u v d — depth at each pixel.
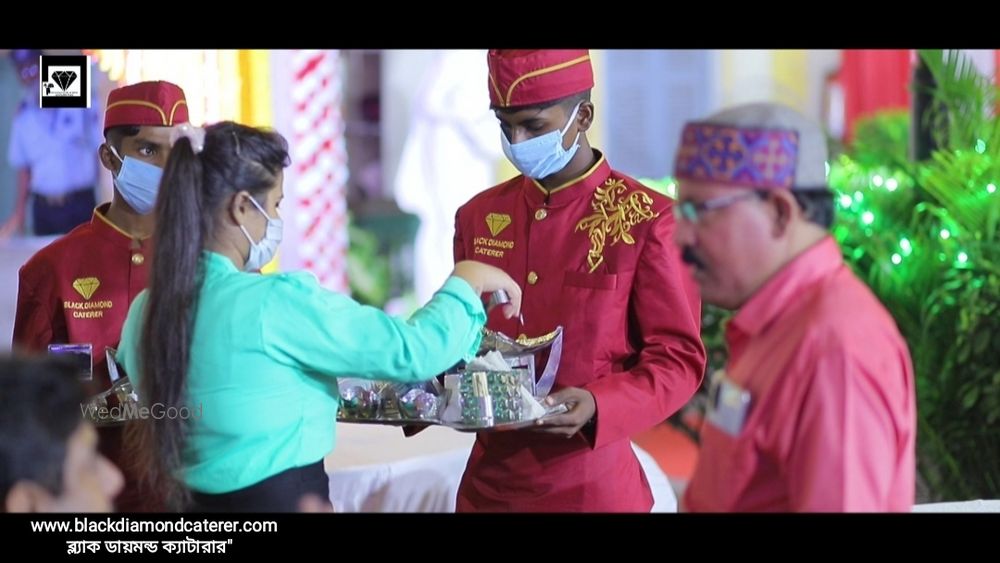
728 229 2.00
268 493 2.38
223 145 2.38
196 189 2.35
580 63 2.76
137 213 3.19
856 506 1.89
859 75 7.75
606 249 2.80
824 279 1.97
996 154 5.01
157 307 2.33
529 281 2.88
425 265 9.44
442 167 9.38
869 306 1.93
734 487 2.00
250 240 2.44
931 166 5.24
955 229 5.01
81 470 2.02
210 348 2.34
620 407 2.65
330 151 6.36
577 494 2.81
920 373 5.03
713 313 5.65
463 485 2.99
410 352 2.35
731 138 1.99
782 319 1.97
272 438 2.37
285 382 2.37
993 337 4.86
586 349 2.78
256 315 2.33
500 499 2.88
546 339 2.79
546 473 2.82
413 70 9.66
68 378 2.05
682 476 5.88
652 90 9.48
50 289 3.20
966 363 4.95
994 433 4.93
